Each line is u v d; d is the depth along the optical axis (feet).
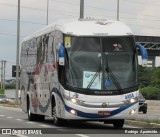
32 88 90.68
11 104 194.59
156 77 317.83
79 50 68.13
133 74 68.28
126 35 69.31
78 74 67.36
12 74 183.01
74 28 69.21
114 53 68.49
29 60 94.17
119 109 67.10
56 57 71.67
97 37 68.69
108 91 67.10
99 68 67.67
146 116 105.70
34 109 88.79
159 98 256.11
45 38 80.64
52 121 90.79
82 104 66.74
